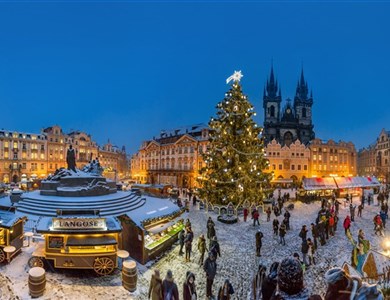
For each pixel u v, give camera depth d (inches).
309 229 962.7
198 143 2518.5
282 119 3949.3
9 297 462.3
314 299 149.9
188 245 655.1
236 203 1206.3
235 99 1268.5
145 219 705.0
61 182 1082.1
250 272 594.6
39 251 575.5
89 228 552.4
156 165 2999.5
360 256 512.7
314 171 2950.3
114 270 576.7
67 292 485.1
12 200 1050.7
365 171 3969.0
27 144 3088.1
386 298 393.7
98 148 3986.2
